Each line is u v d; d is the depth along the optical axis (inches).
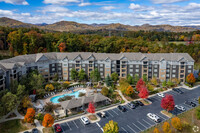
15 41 4315.9
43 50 4515.3
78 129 1787.6
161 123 1875.0
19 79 2751.0
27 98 2217.0
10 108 1930.4
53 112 2155.5
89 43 5078.7
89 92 2829.7
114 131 1517.0
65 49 4598.9
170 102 2038.6
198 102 2385.6
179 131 1720.0
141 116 2054.6
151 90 2807.6
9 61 2748.5
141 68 3356.3
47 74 3307.1
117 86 3129.9
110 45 4862.2
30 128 1802.4
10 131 1740.9
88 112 2154.3
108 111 2198.6
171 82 3068.4
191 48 5359.3
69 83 3179.1
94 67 3457.2
